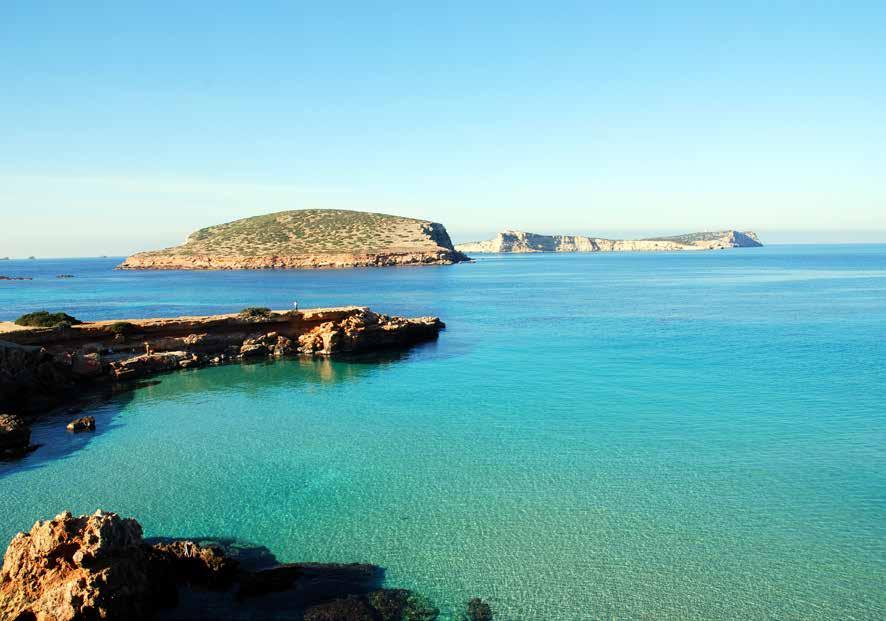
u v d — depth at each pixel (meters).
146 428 35.28
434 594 18.31
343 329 61.50
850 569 19.52
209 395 43.31
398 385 45.97
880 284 139.12
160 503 24.80
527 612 17.47
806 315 83.88
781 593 18.27
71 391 44.31
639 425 34.47
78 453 30.95
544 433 33.38
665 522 22.77
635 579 19.09
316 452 30.83
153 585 17.62
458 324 80.94
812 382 44.03
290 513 23.81
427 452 30.64
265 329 61.47
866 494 24.86
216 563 19.02
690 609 17.58
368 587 18.66
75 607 15.32
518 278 184.25
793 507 23.81
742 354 55.38
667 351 57.75
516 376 48.28
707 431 33.12
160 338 55.84
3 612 15.75
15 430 31.98
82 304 107.75
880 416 35.22
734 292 125.81
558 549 20.94
